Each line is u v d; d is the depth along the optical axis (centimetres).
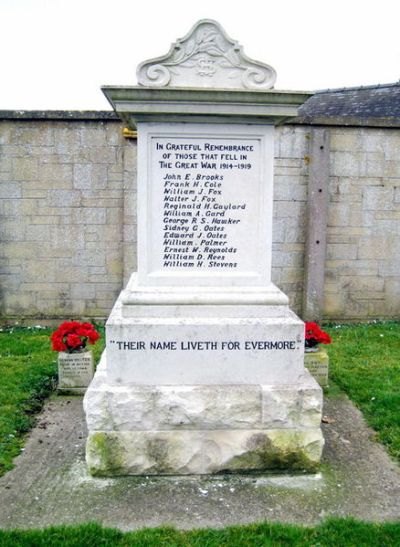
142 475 368
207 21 362
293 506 336
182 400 366
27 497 342
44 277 823
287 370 380
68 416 481
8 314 830
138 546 293
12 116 771
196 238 393
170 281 393
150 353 372
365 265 855
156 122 376
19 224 807
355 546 295
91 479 365
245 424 371
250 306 387
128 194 794
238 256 396
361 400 518
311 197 809
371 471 381
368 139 819
